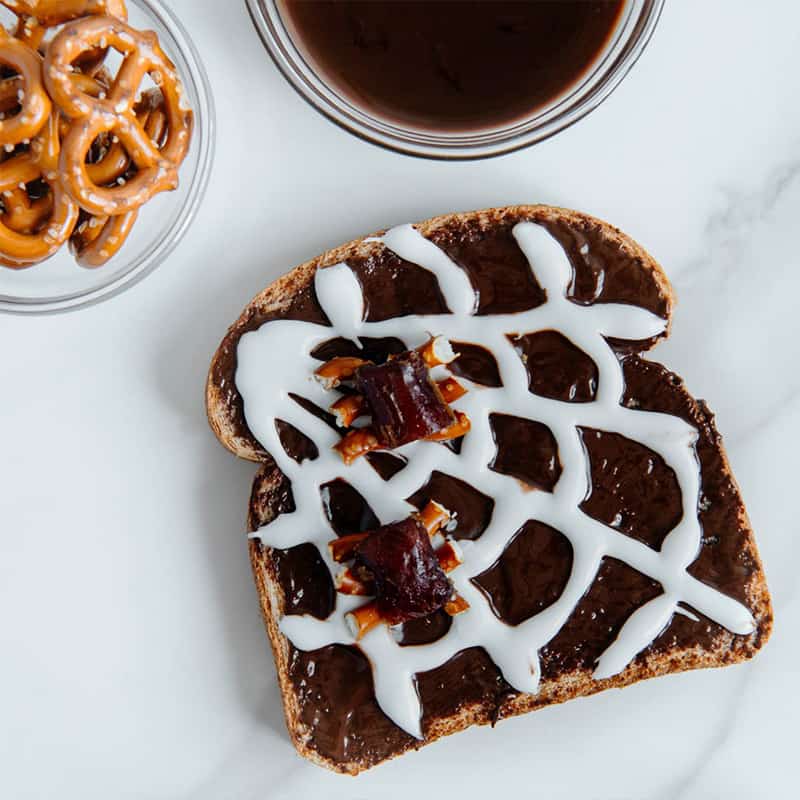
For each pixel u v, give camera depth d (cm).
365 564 34
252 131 36
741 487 37
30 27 33
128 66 33
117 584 37
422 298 35
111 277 36
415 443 35
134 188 33
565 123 35
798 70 37
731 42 37
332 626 35
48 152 32
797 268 37
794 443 37
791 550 37
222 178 37
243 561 37
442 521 35
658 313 35
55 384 37
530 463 35
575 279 35
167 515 37
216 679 37
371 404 34
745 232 37
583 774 37
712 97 37
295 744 36
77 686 37
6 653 37
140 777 37
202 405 37
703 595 35
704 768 37
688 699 37
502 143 35
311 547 35
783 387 37
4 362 36
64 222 33
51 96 32
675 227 37
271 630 36
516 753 37
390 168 37
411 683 35
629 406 35
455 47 34
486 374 35
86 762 37
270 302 35
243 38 36
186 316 37
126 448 37
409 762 37
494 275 35
